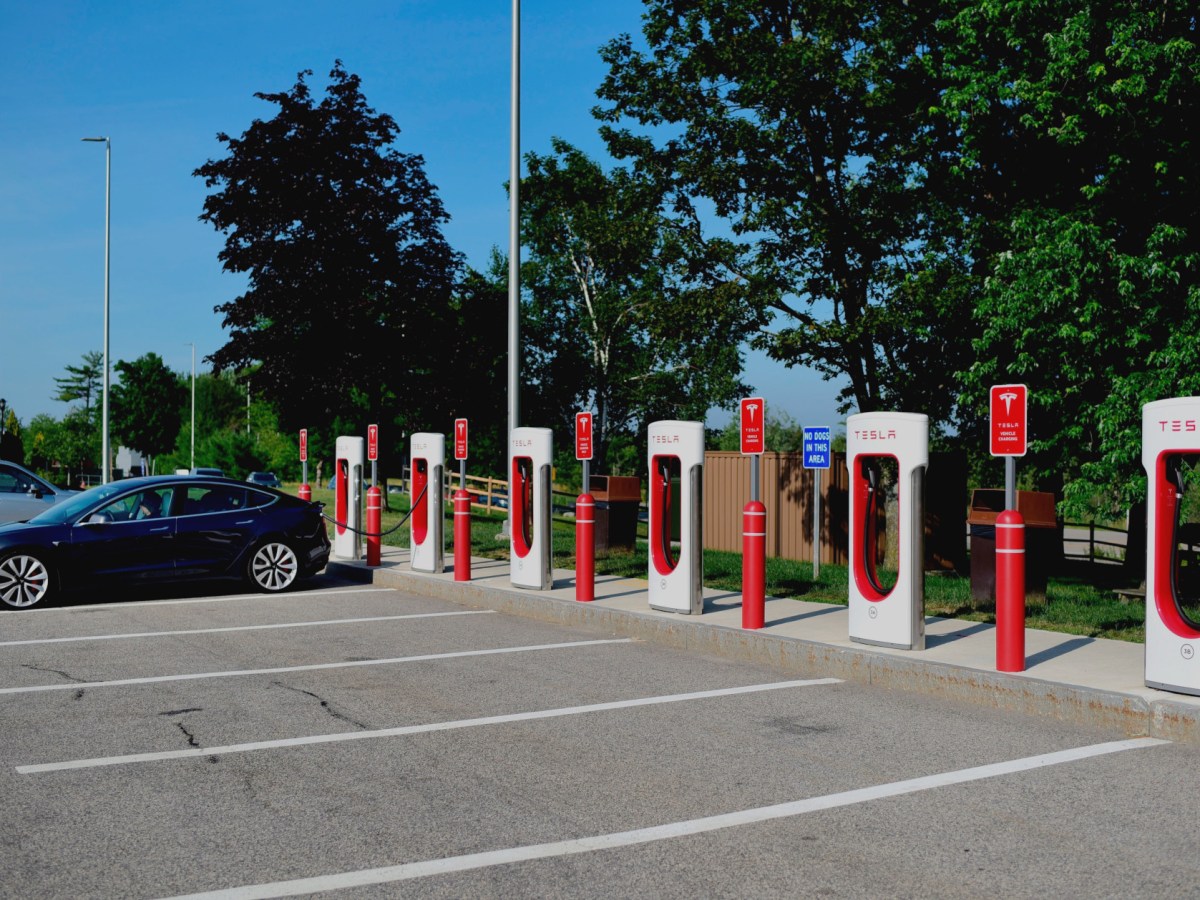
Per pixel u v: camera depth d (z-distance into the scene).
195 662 9.05
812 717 7.14
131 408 116.25
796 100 18.06
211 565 13.41
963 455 17.20
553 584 13.19
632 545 17.56
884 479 18.12
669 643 10.12
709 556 17.44
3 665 8.88
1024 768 5.93
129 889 4.16
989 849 4.62
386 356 32.47
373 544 15.95
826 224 18.81
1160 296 13.23
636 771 5.82
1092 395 14.21
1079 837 4.79
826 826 4.92
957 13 15.84
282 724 6.86
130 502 13.17
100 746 6.30
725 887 4.19
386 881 4.25
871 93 17.55
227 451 81.75
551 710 7.29
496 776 5.71
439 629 10.97
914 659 8.16
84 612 12.13
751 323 19.72
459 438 15.48
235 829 4.87
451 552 17.58
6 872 4.34
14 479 20.05
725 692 7.93
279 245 32.31
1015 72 14.73
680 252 20.20
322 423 34.12
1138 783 5.65
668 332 20.78
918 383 18.59
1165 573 7.02
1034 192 15.74
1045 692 7.24
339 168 32.34
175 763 5.96
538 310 46.41
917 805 5.25
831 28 18.03
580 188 33.31
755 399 9.73
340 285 32.06
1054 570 20.50
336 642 10.11
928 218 18.86
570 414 47.72
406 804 5.23
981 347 14.47
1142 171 13.59
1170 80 12.62
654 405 44.28
